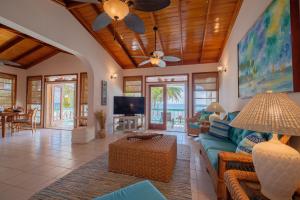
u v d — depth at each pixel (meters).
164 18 3.93
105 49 5.48
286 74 1.62
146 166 2.39
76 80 6.55
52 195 1.96
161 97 6.60
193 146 4.16
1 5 2.58
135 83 6.73
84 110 6.45
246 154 1.71
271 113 1.08
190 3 3.42
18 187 2.13
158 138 3.02
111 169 2.59
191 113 5.96
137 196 1.25
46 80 7.09
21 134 5.54
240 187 1.20
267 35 1.98
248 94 2.65
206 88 5.79
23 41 5.60
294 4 1.51
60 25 3.67
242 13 3.06
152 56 3.80
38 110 7.09
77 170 2.64
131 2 2.16
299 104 1.50
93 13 4.07
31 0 3.04
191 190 2.11
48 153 3.49
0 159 3.11
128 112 5.88
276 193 1.10
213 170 1.98
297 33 1.49
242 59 2.96
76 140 4.37
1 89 6.44
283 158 1.05
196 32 4.39
